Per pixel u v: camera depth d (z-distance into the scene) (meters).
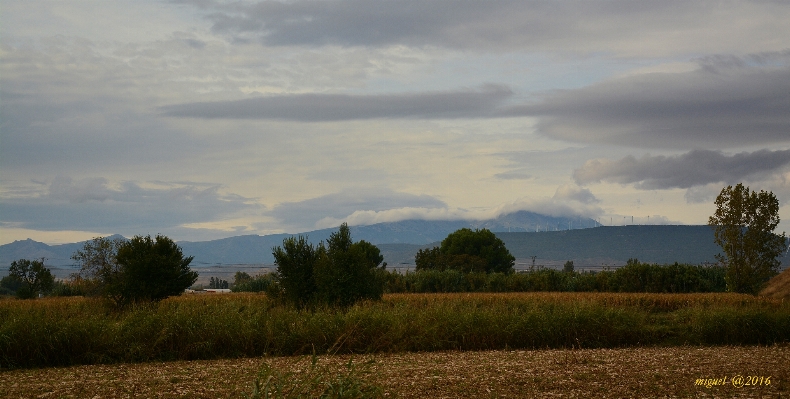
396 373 20.48
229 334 24.83
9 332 22.53
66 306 39.06
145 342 24.12
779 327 30.30
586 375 20.23
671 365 22.41
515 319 28.98
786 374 20.55
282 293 39.03
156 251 40.97
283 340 25.19
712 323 30.64
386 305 36.94
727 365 22.42
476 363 22.84
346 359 23.84
